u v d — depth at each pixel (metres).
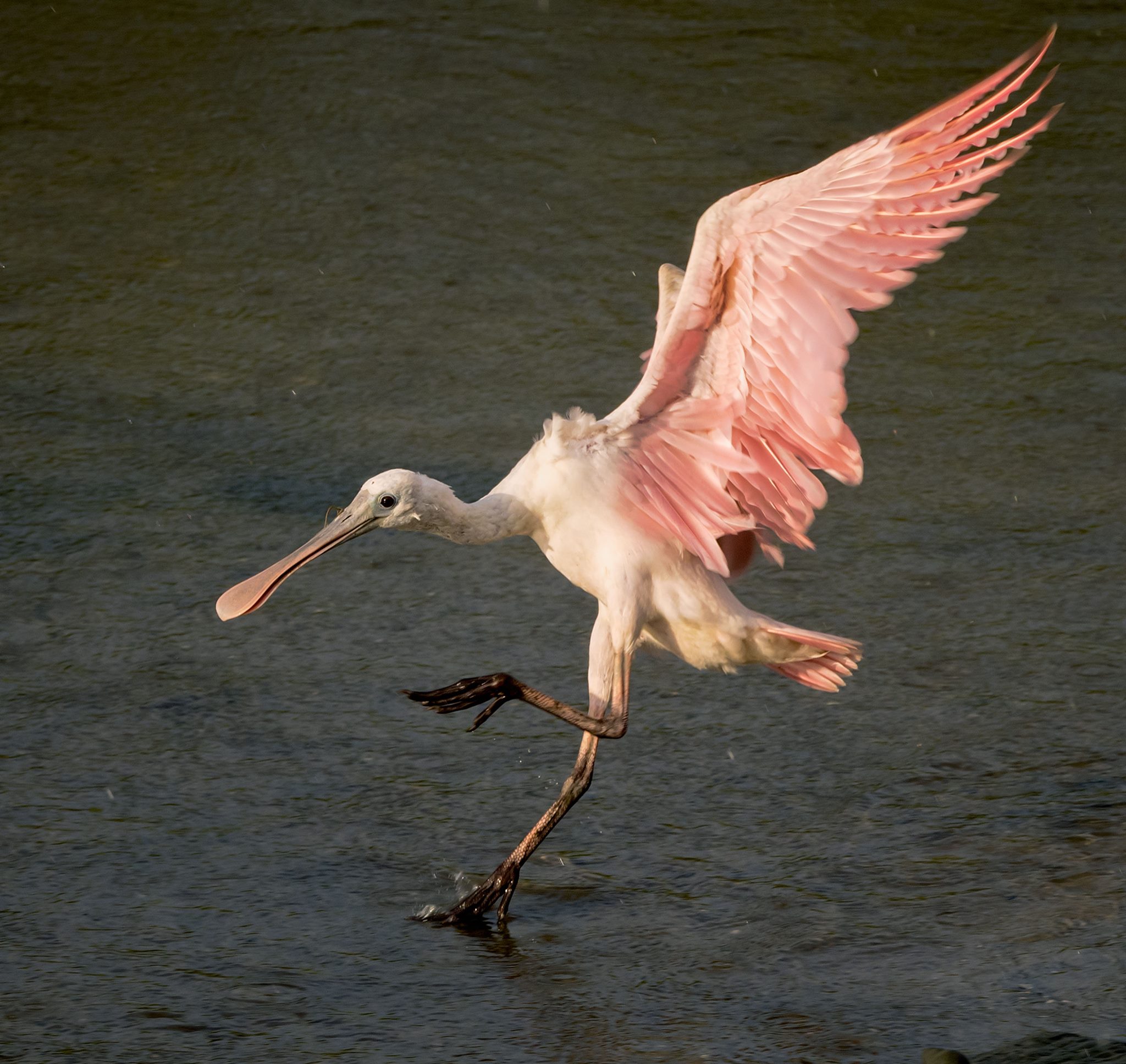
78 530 14.05
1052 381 16.95
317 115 22.59
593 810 10.23
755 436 9.26
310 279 19.03
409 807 10.26
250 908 9.17
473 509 9.60
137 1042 7.94
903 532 14.09
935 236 8.41
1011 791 10.22
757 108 22.78
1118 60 24.47
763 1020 8.11
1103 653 12.03
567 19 25.50
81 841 9.78
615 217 20.28
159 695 11.54
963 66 24.05
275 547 13.82
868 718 11.22
